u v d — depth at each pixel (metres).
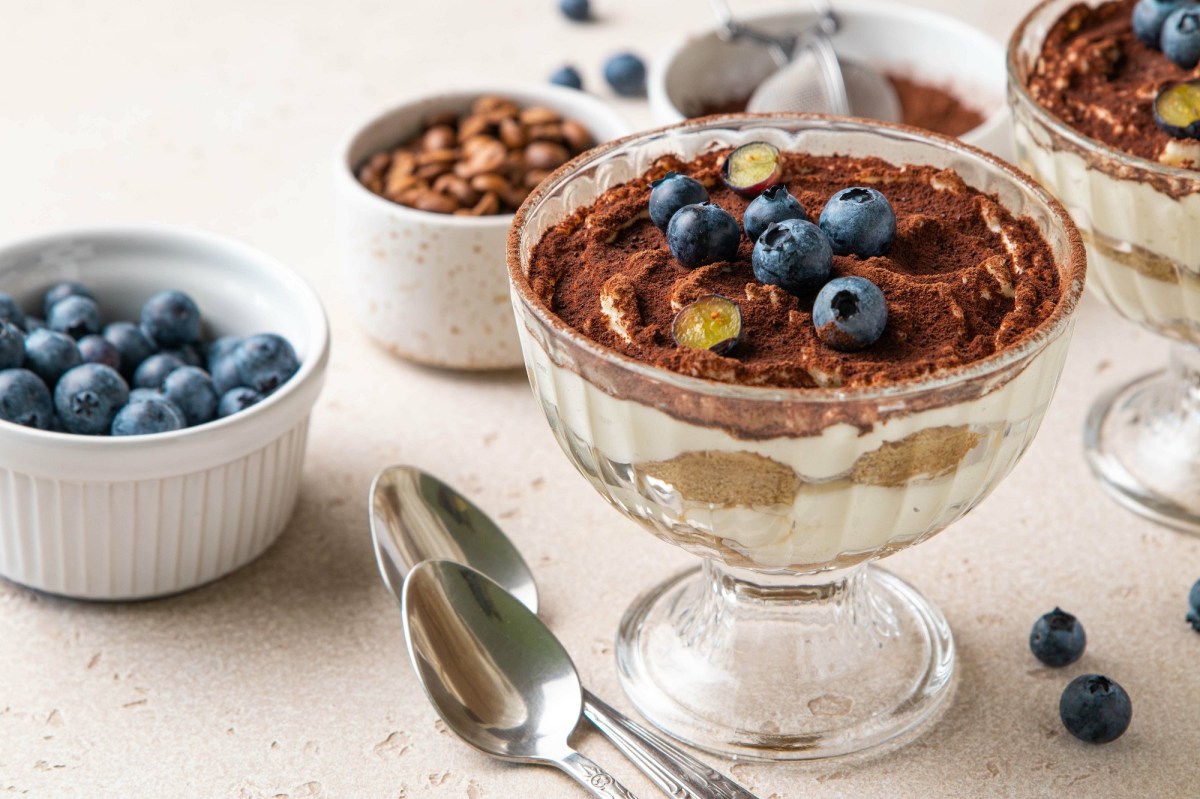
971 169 0.63
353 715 0.63
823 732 0.63
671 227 0.61
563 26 0.92
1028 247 0.61
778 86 0.80
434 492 0.67
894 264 0.61
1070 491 0.70
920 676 0.64
